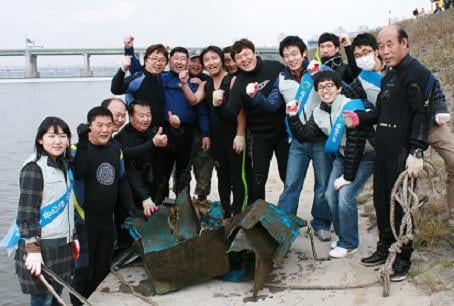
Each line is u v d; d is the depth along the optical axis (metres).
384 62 4.18
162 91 5.60
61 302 3.88
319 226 5.35
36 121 26.38
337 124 4.54
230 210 5.75
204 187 6.15
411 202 4.10
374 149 4.53
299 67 4.96
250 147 5.46
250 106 5.14
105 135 4.50
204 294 4.30
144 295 4.34
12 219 9.54
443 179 5.73
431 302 3.86
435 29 15.97
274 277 4.50
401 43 3.92
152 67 5.43
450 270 4.17
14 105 38.16
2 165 14.72
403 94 3.97
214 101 5.07
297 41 4.93
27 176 3.96
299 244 5.19
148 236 4.63
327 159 4.98
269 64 5.27
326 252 4.96
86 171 4.51
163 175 5.74
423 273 4.23
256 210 4.43
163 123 5.68
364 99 4.62
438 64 11.91
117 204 5.16
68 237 4.18
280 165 5.46
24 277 4.07
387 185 4.23
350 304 3.99
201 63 5.53
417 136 3.90
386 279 4.02
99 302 4.26
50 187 4.02
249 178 5.55
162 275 4.30
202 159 6.08
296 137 4.89
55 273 4.12
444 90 9.76
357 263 4.65
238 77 5.23
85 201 4.61
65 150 4.18
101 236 4.71
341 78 5.13
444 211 5.14
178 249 4.29
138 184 5.00
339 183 4.61
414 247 4.70
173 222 4.82
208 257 4.39
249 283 4.45
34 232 3.92
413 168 3.92
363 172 4.59
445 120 3.99
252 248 4.20
